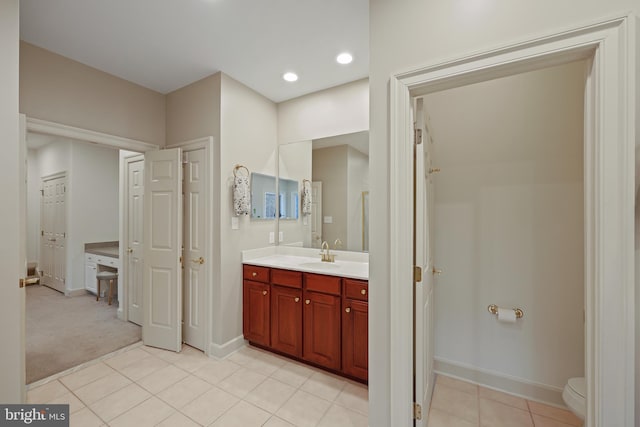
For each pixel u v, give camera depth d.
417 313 1.47
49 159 5.09
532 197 1.99
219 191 2.54
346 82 2.74
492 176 2.11
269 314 2.59
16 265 1.33
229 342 2.62
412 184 1.38
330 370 2.35
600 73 1.00
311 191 2.95
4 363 1.30
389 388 1.41
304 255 2.98
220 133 2.54
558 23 1.05
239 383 2.17
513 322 2.02
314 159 2.93
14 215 1.32
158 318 2.73
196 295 2.71
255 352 2.66
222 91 2.54
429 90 1.35
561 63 1.12
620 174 0.97
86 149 4.71
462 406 1.93
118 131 2.61
